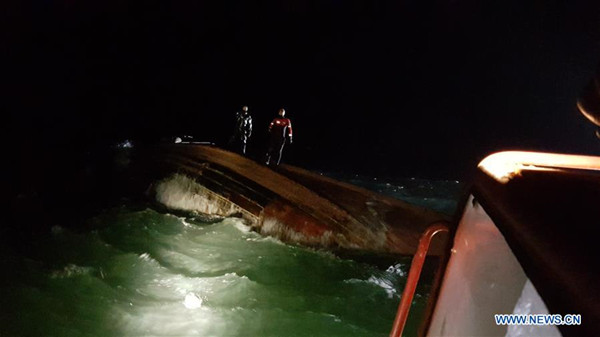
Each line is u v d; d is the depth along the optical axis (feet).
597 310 3.08
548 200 4.75
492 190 5.67
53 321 20.53
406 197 61.00
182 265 27.14
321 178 34.83
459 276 6.49
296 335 20.98
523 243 4.40
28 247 28.17
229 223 33.06
